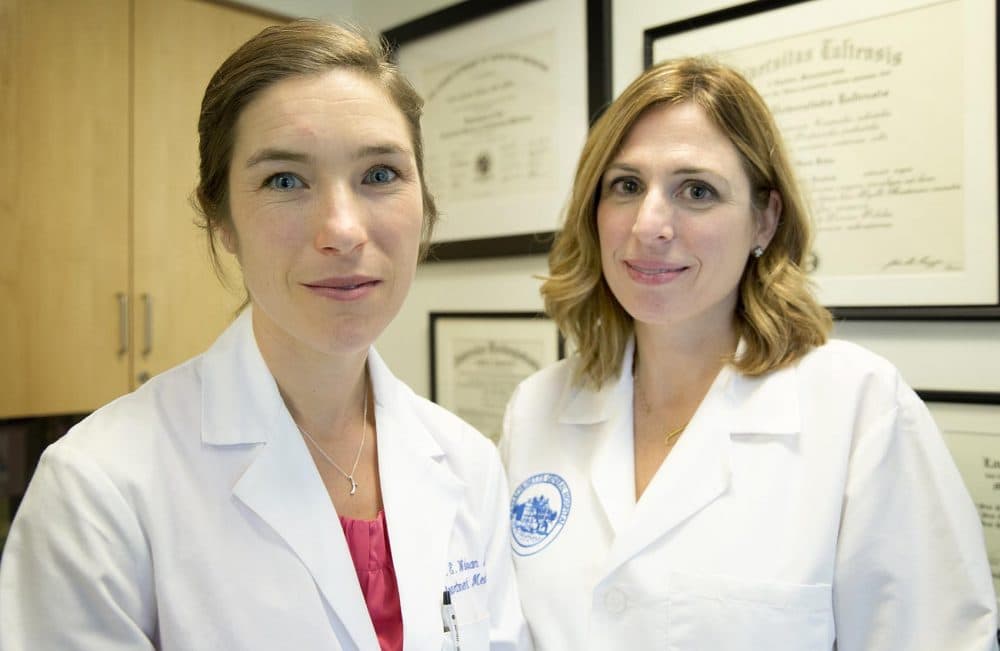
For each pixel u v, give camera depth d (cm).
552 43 166
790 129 133
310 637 72
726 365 103
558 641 94
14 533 70
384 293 75
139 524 72
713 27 141
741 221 98
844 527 89
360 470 89
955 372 120
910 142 122
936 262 120
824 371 99
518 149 173
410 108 82
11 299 148
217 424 79
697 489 94
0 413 147
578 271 113
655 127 98
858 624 89
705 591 88
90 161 158
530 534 104
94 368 159
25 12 148
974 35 116
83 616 66
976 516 90
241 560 73
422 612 79
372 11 206
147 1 166
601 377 114
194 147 174
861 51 126
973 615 84
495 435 178
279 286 73
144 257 166
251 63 73
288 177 73
